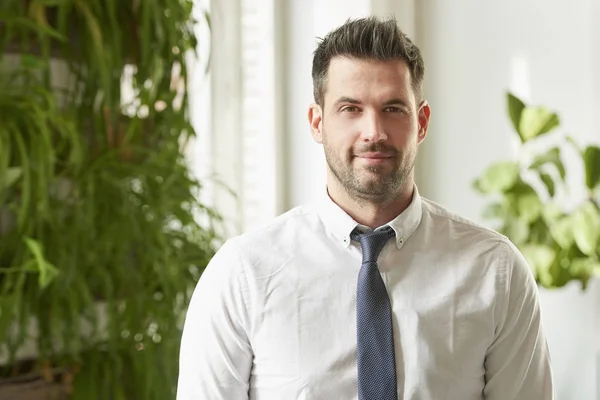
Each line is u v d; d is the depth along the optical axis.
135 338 2.90
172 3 2.90
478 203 4.04
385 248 2.01
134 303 2.81
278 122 4.03
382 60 1.90
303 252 2.02
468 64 4.05
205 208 3.06
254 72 4.02
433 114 4.18
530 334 2.03
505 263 2.03
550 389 2.06
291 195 4.08
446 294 1.98
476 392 1.99
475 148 4.05
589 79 3.69
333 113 1.93
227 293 2.01
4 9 2.62
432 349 1.94
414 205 2.03
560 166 3.54
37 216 2.64
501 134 3.96
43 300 2.72
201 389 2.00
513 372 2.02
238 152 3.99
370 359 1.92
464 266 2.02
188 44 3.06
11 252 2.68
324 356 1.94
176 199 2.95
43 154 2.55
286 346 1.96
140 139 2.97
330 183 2.05
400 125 1.90
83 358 2.80
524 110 3.55
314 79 2.01
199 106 3.86
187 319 2.07
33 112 2.60
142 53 2.79
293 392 1.94
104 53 2.72
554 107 3.81
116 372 2.75
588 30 3.69
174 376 2.87
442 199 4.18
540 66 3.84
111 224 2.78
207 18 3.12
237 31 3.96
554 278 3.51
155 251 2.84
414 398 1.92
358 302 1.95
